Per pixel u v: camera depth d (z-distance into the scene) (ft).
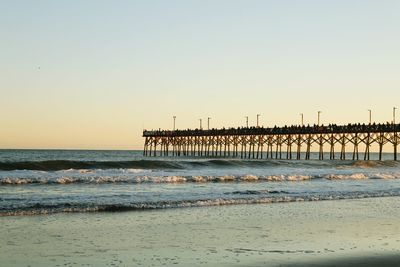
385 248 44.45
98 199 72.08
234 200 76.07
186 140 320.91
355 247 44.62
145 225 53.67
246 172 139.74
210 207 69.15
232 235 49.19
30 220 53.98
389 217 64.08
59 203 65.31
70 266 36.40
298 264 37.88
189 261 38.42
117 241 45.21
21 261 37.35
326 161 231.50
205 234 49.47
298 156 261.65
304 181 122.21
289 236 49.29
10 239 44.47
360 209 71.67
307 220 59.93
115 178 102.78
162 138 334.24
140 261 38.22
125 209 64.23
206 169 153.17
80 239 45.55
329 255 41.11
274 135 271.90
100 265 36.86
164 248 42.78
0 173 105.19
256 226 54.75
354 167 194.29
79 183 97.60
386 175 145.59
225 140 298.15
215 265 37.32
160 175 115.85
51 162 132.46
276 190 93.91
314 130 251.39
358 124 236.84
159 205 68.08
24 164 126.52
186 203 70.79
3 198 70.18
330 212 67.62
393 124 225.97
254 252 41.75
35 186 89.66
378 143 235.81
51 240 44.73
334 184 114.83
